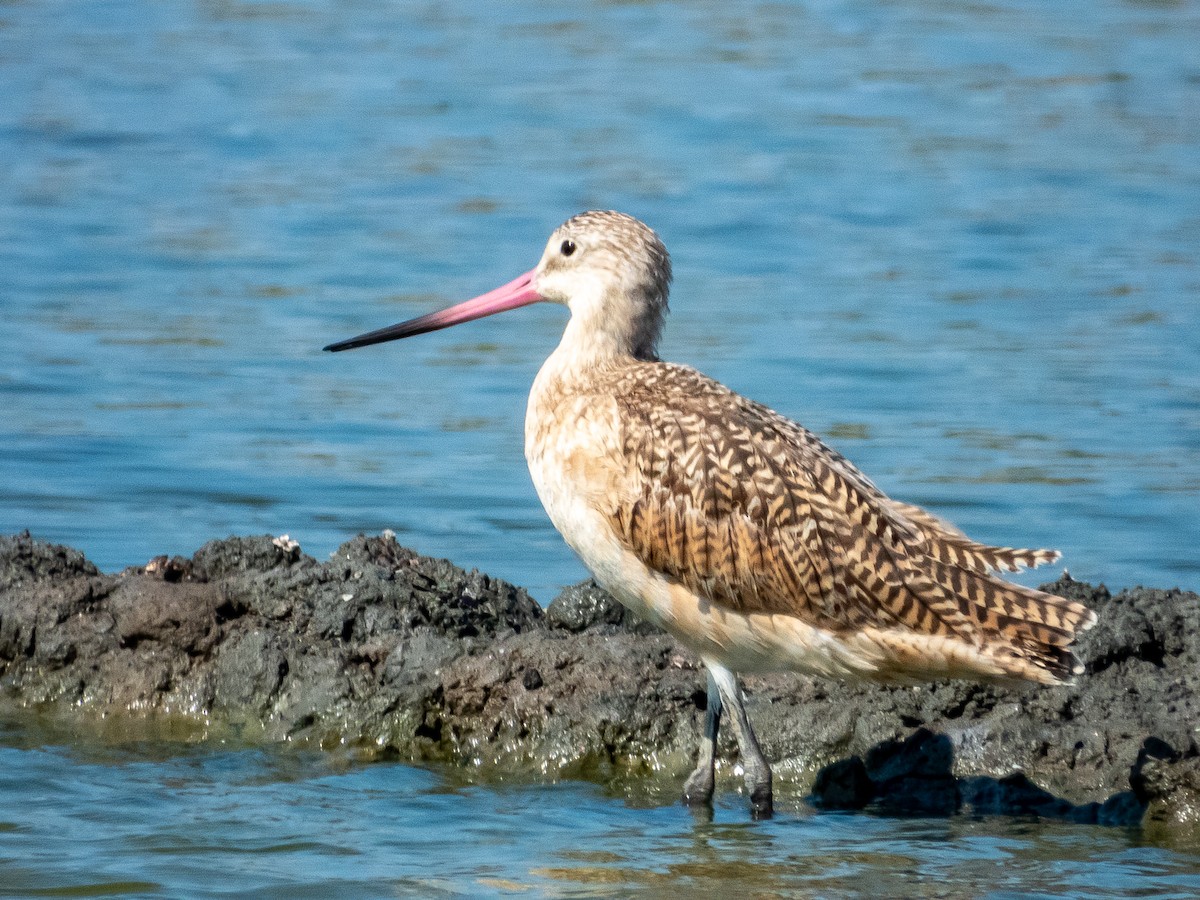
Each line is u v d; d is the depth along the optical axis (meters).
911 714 11.26
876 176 33.06
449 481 17.84
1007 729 10.98
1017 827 10.38
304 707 11.81
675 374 10.89
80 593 12.47
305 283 25.88
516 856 9.92
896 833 10.29
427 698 11.75
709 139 36.03
